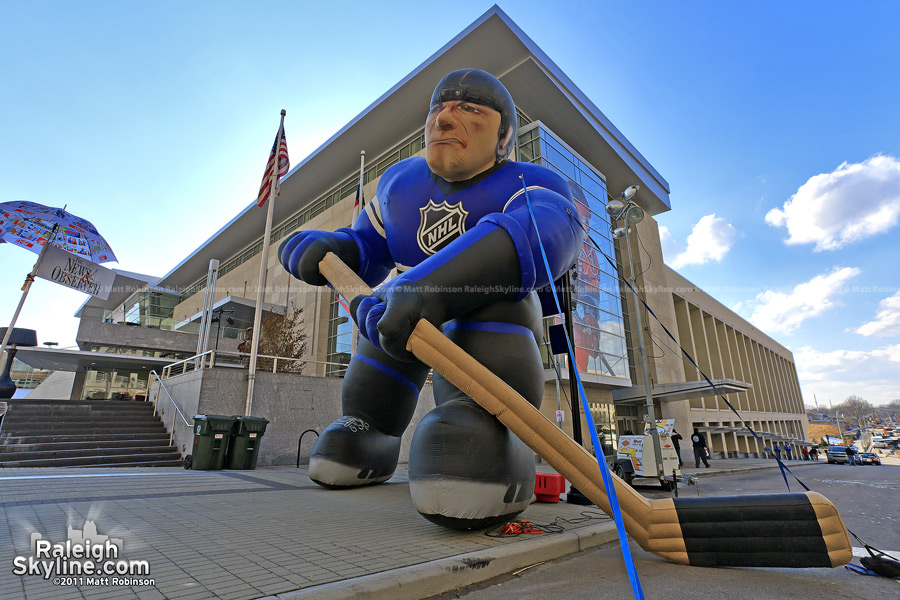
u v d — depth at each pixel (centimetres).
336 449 747
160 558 369
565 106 2550
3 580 316
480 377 452
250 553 386
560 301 701
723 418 4309
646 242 3522
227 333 3103
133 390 2770
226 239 4050
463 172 561
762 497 430
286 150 1566
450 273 458
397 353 466
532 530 504
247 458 1131
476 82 558
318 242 637
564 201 543
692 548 429
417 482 477
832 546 398
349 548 409
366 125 2706
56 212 1410
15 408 1354
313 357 2831
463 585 370
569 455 439
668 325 3566
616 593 358
